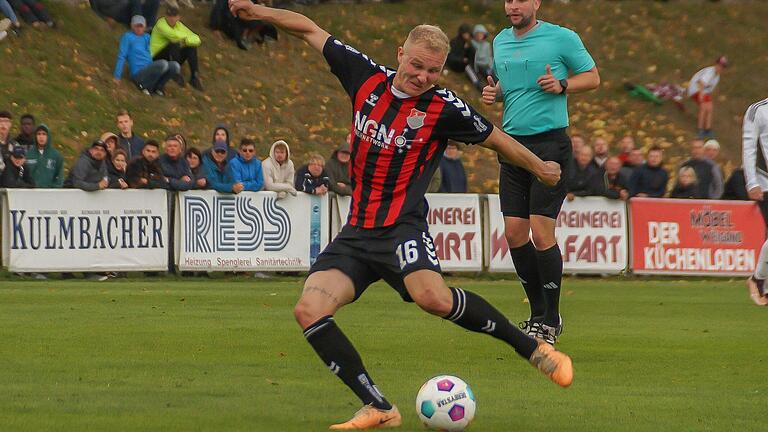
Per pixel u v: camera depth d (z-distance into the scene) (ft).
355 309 104.94
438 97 49.01
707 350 77.77
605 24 302.45
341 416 50.29
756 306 114.83
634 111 269.44
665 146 256.52
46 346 74.02
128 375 61.98
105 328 84.64
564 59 76.18
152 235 144.36
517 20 76.43
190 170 147.02
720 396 58.18
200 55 230.27
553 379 50.21
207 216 146.82
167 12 214.07
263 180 150.00
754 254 168.96
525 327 80.12
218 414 50.29
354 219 49.90
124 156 145.28
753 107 102.53
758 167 103.14
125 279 143.13
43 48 207.92
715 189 169.58
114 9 227.81
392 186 49.39
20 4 211.82
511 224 78.07
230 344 76.23
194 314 96.48
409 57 48.19
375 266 49.44
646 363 71.00
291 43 252.01
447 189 159.33
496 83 79.10
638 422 50.42
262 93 230.48
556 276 76.79
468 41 256.73
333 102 238.89
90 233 141.38
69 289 123.34
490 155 233.96
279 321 91.15
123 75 214.28
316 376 62.49
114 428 46.62
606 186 161.99
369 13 279.28
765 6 323.98
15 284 130.72
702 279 166.81
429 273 48.47
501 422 49.98
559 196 76.43
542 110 76.13
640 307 113.09
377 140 49.14
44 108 193.57
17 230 138.62
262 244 150.00
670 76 286.46
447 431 47.14
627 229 163.02
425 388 47.34
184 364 66.59
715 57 299.38
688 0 321.32
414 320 94.58
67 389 56.85
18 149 141.08
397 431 47.06
